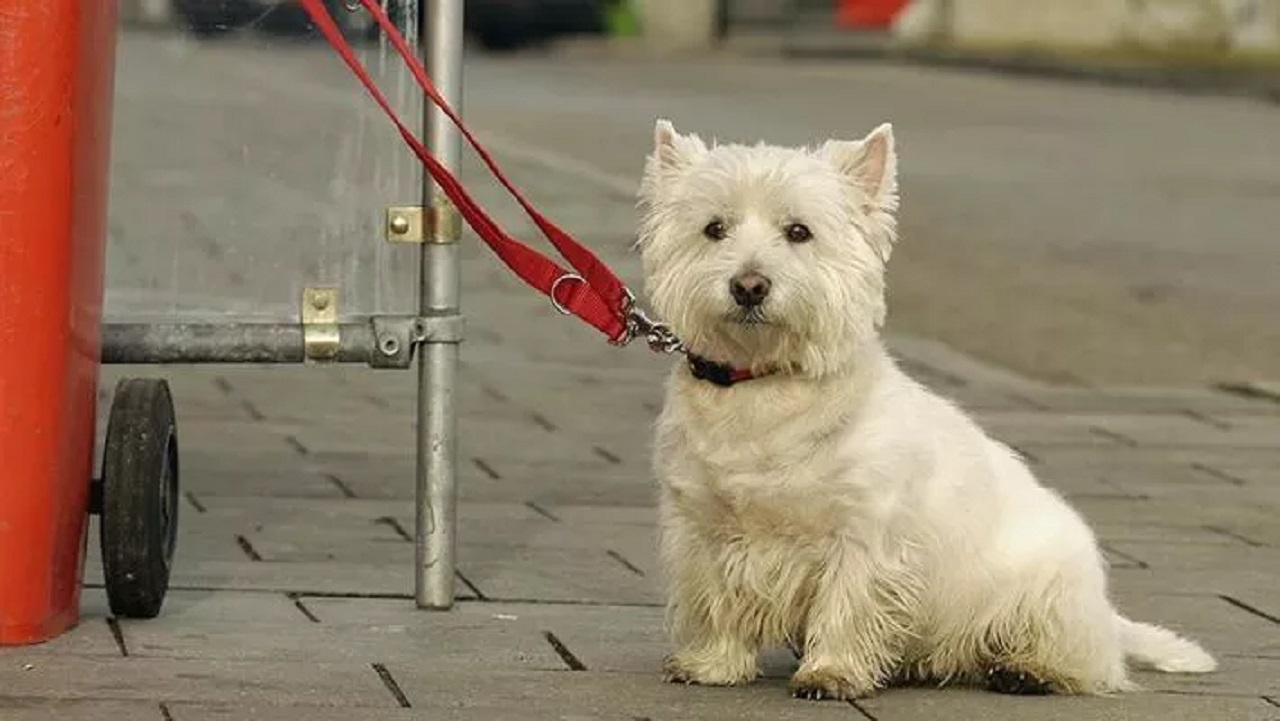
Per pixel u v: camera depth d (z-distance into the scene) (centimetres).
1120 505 1111
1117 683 767
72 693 720
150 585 812
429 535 849
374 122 847
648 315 911
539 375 1444
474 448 1205
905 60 4912
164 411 823
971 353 1619
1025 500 775
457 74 838
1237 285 1962
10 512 771
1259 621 879
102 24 790
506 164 2564
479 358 1505
